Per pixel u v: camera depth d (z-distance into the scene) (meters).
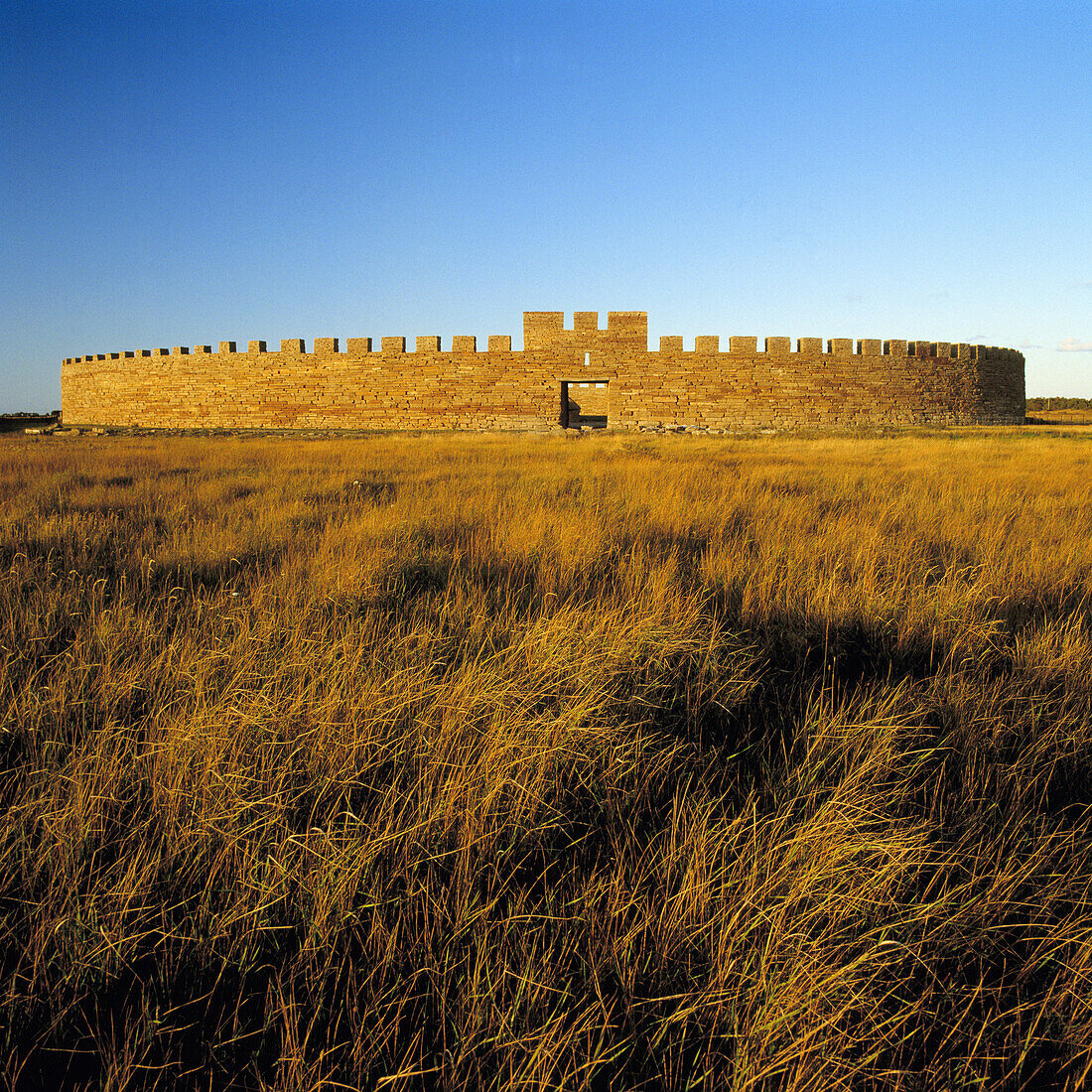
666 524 7.36
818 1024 1.60
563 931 2.00
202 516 8.35
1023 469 14.73
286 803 2.37
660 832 2.35
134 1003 1.83
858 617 4.46
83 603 4.64
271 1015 1.71
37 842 2.25
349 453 20.72
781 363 42.34
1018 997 1.88
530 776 2.56
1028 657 3.79
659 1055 1.68
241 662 3.39
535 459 17.92
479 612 4.41
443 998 1.73
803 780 2.64
